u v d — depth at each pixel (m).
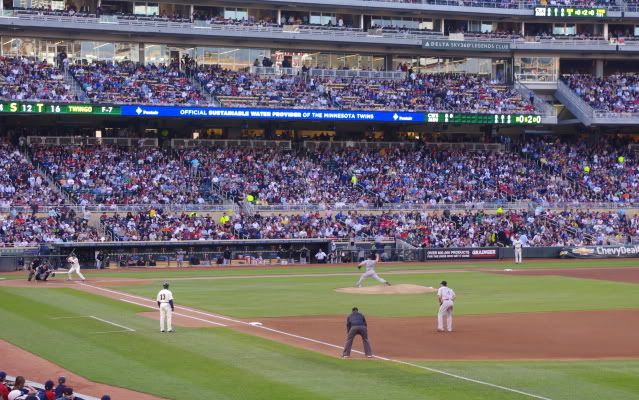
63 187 80.56
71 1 94.69
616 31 112.19
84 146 87.81
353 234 82.19
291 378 25.56
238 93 94.44
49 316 39.12
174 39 96.56
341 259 80.25
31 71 88.75
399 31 104.00
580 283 58.16
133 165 86.19
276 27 98.81
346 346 28.98
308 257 79.75
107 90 89.50
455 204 89.25
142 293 49.69
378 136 102.62
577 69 111.88
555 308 43.56
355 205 86.38
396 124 102.38
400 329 36.06
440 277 62.91
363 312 41.62
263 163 91.25
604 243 87.81
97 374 26.34
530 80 108.12
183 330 34.84
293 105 94.56
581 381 25.33
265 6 101.00
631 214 94.00
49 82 87.94
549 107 101.31
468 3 106.62
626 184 97.81
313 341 32.47
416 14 106.25
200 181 85.94
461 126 105.75
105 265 72.31
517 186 95.12
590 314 41.16
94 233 73.69
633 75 110.12
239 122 97.25
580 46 107.38
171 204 80.19
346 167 93.44
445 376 25.94
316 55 102.94
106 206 77.81
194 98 91.88
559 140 105.38
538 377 25.88
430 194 91.12
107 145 89.00
